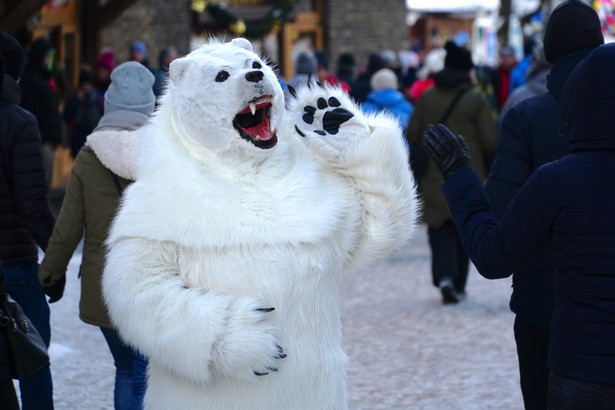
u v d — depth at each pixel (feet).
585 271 13.21
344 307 35.91
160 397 14.58
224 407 14.26
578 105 13.53
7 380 16.35
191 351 13.69
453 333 31.71
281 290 14.17
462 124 34.88
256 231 14.10
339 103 15.25
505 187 17.80
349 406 24.75
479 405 24.72
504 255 13.78
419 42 144.46
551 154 17.61
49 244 19.47
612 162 13.39
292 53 97.04
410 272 42.88
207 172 14.28
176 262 14.24
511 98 28.99
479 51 142.72
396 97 43.24
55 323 32.45
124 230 14.20
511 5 80.79
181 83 14.62
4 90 19.84
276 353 13.88
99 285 19.33
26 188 19.63
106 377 26.76
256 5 87.51
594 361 13.00
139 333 13.93
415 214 15.67
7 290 19.88
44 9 61.98
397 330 32.19
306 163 14.84
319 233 14.30
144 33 83.87
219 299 13.83
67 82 59.57
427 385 26.40
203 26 88.94
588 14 17.60
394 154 15.21
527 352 17.43
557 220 13.46
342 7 98.07
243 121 14.62
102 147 19.04
